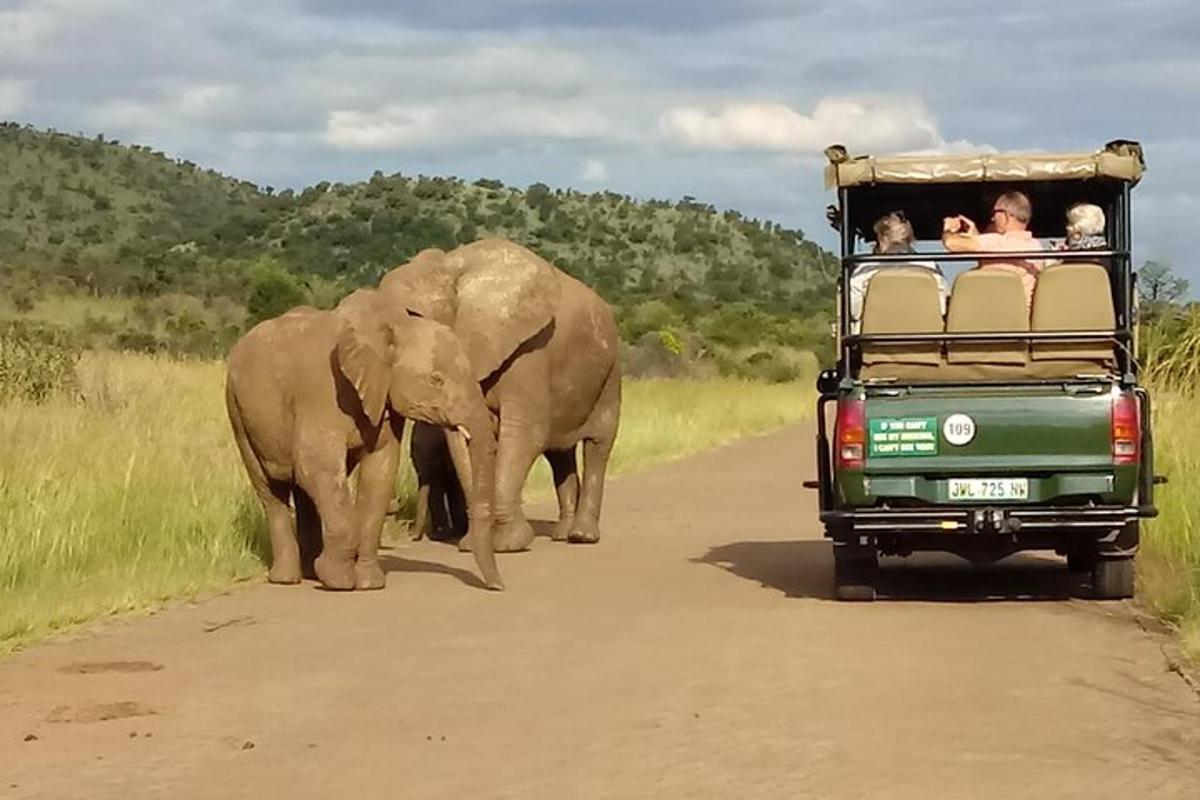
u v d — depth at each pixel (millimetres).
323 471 13305
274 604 12719
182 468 17266
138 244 103812
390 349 13328
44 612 11742
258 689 9625
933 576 14375
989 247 12875
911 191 13523
